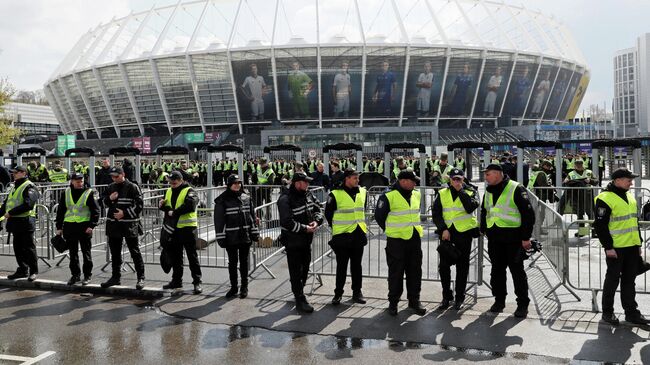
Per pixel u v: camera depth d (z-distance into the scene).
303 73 69.81
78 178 7.85
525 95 80.56
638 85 139.25
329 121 74.94
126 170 19.62
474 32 75.69
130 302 7.15
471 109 76.06
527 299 6.23
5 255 10.33
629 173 5.85
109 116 80.88
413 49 69.25
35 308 6.85
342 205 6.84
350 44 67.38
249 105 72.50
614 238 5.86
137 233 7.78
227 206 7.21
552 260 8.09
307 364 4.82
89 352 5.17
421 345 5.31
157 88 73.88
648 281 7.86
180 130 78.31
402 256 6.46
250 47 68.19
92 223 7.89
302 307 6.56
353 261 6.98
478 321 6.08
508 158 16.64
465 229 6.64
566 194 11.79
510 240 6.22
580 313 6.32
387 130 63.47
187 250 7.64
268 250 10.27
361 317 6.31
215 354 5.10
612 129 81.31
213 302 7.06
